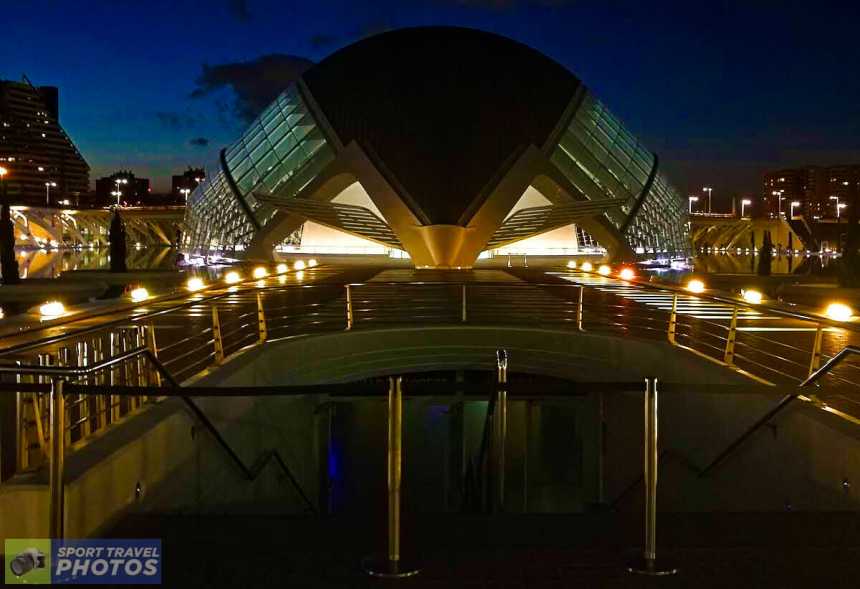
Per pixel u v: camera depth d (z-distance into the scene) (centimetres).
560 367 1692
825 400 936
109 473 641
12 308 2888
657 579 497
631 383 532
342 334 1627
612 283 3102
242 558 533
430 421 1862
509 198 4988
